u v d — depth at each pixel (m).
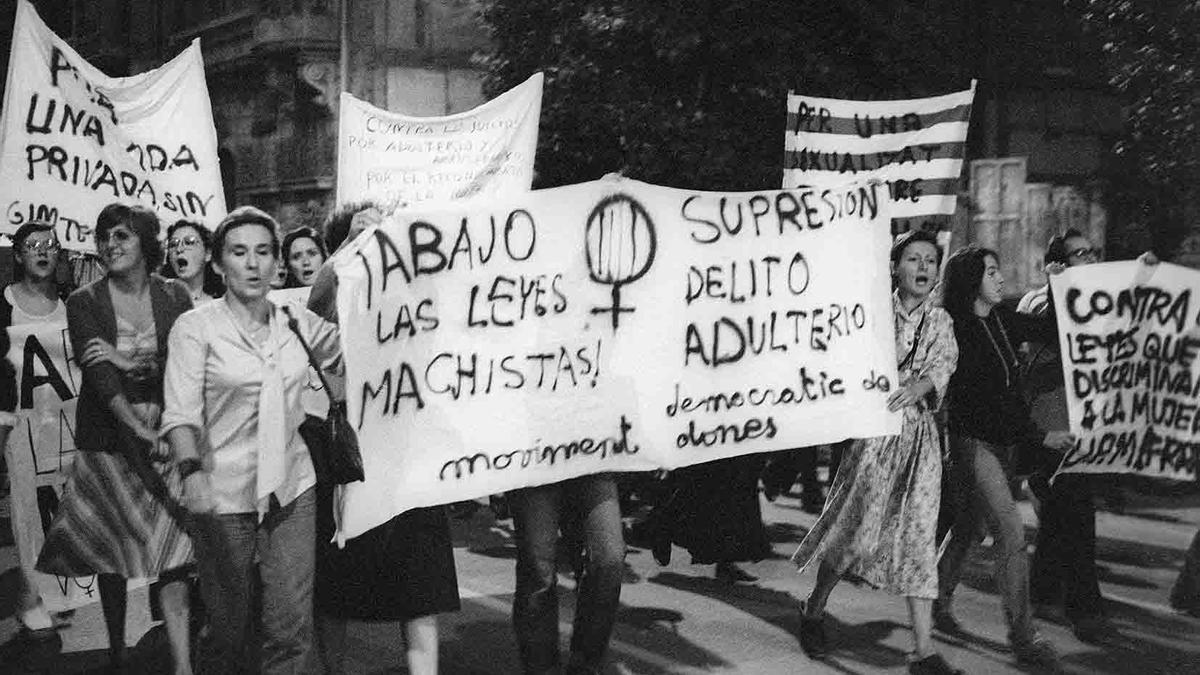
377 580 5.05
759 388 6.22
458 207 5.42
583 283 5.77
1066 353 6.80
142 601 7.65
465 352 5.44
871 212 6.36
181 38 25.22
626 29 13.28
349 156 7.96
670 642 6.79
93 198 7.03
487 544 9.64
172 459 5.57
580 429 5.73
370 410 5.12
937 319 6.24
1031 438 6.27
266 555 4.72
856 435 6.26
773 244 6.25
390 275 5.23
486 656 6.48
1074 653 6.61
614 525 5.68
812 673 6.20
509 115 8.02
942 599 6.96
